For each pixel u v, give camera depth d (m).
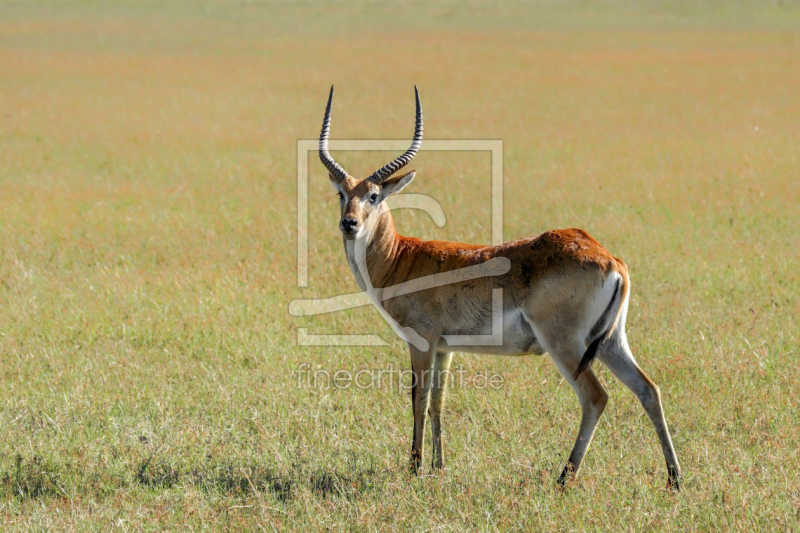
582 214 46.50
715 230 42.59
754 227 42.97
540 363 29.02
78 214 47.09
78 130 74.19
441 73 111.94
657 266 37.19
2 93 93.00
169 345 30.41
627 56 127.88
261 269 37.84
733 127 73.50
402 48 139.12
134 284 35.75
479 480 21.53
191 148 67.38
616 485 20.86
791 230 42.41
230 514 19.95
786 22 172.25
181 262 39.00
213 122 79.12
